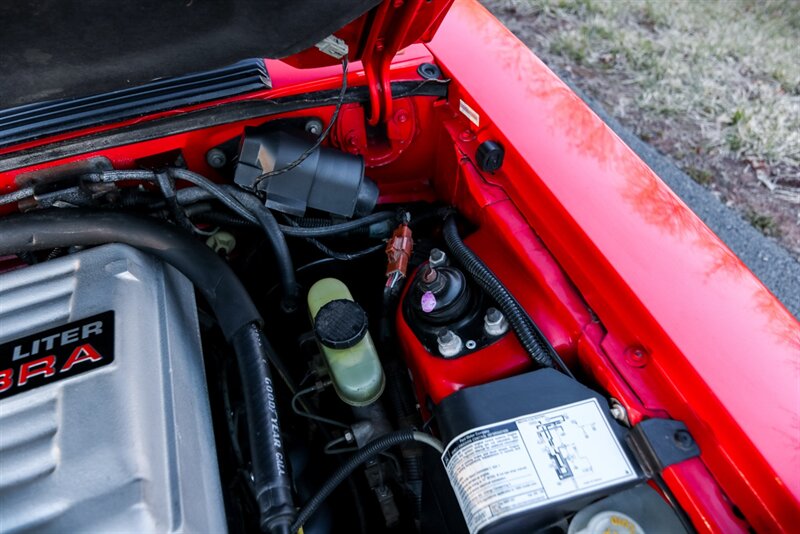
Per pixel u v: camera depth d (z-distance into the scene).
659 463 0.83
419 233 1.43
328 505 1.09
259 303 1.33
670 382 0.89
